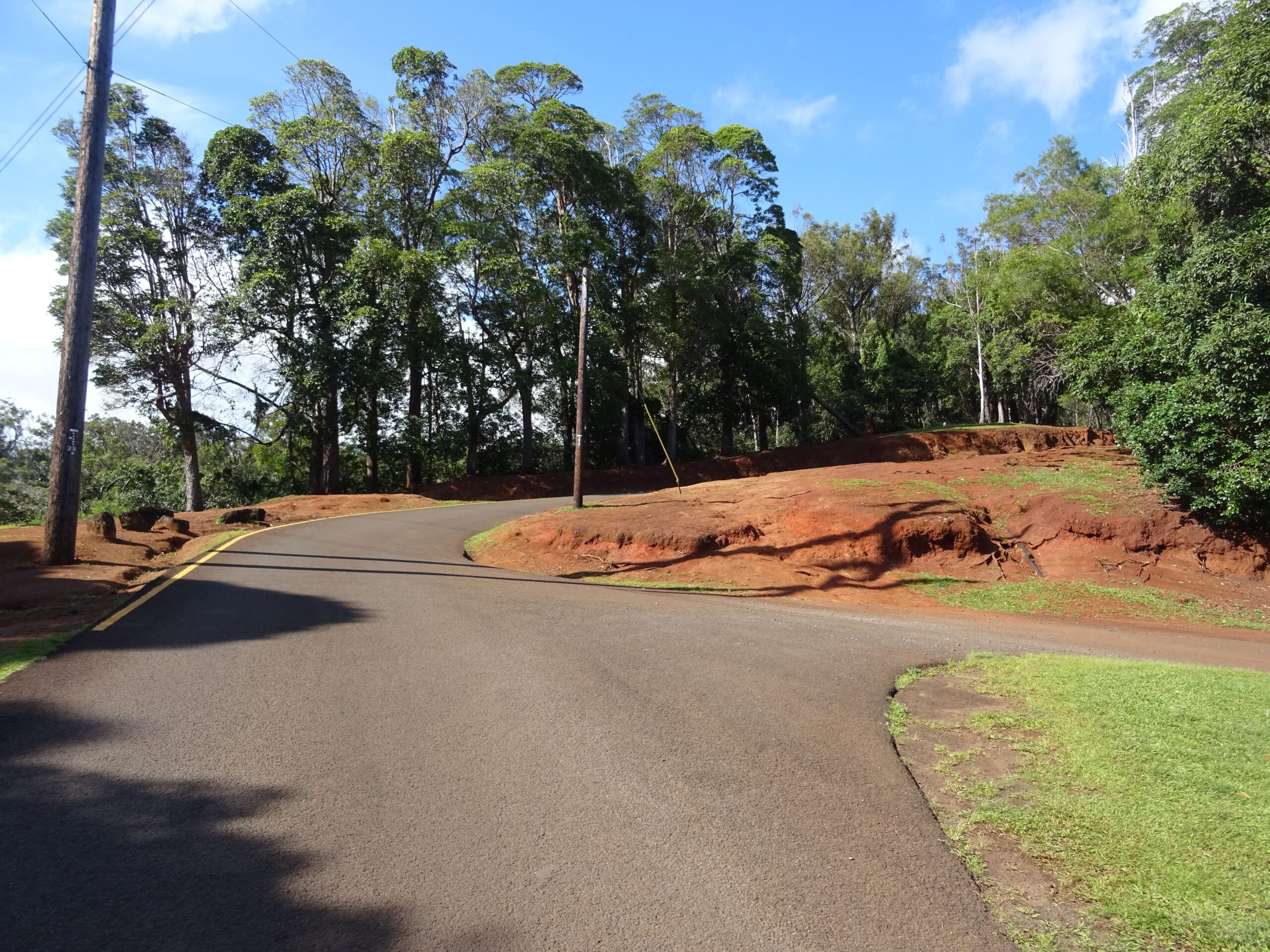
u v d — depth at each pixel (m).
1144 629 11.63
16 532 13.80
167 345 32.25
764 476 23.03
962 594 13.56
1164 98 35.31
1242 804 3.85
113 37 11.64
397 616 8.30
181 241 34.75
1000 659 7.12
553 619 8.47
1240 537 14.82
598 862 3.32
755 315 45.19
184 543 16.73
